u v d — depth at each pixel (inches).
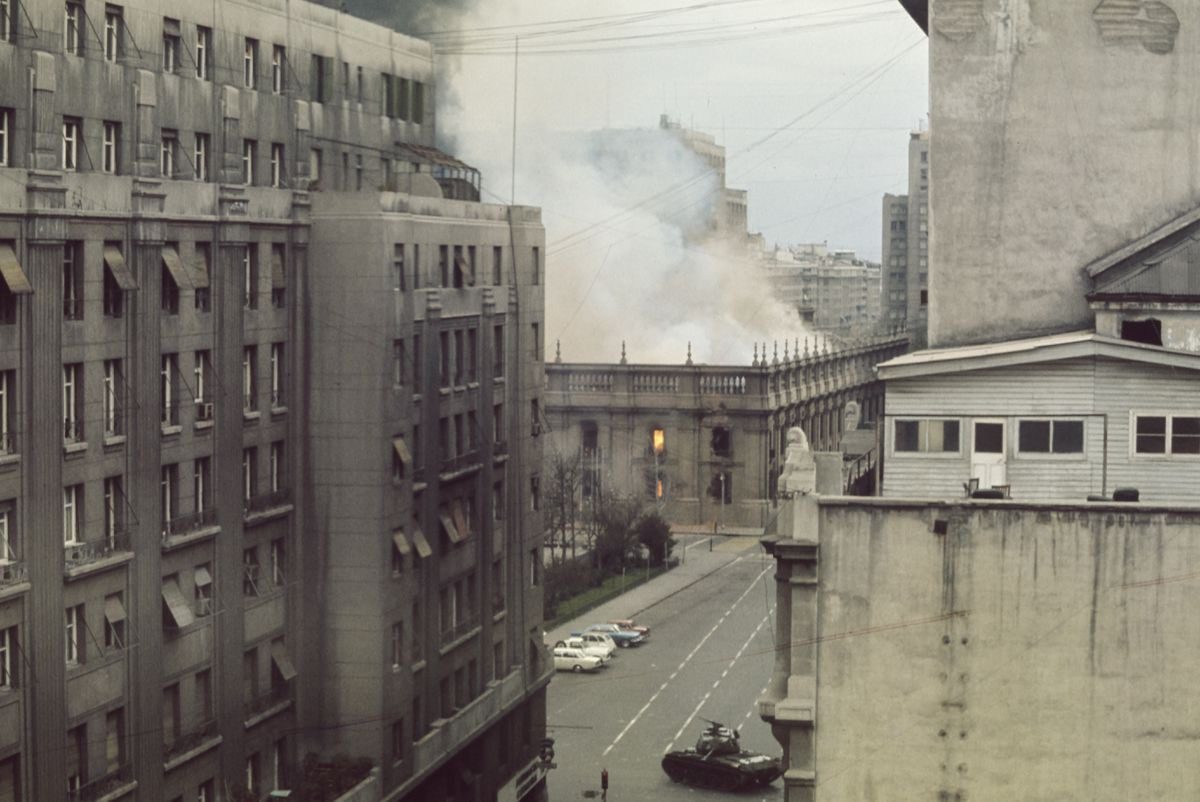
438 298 3462.1
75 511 2544.3
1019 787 1667.1
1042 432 1850.4
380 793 3174.2
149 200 2672.2
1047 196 2028.8
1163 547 1641.2
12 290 2333.9
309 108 3260.3
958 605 1665.8
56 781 2466.8
